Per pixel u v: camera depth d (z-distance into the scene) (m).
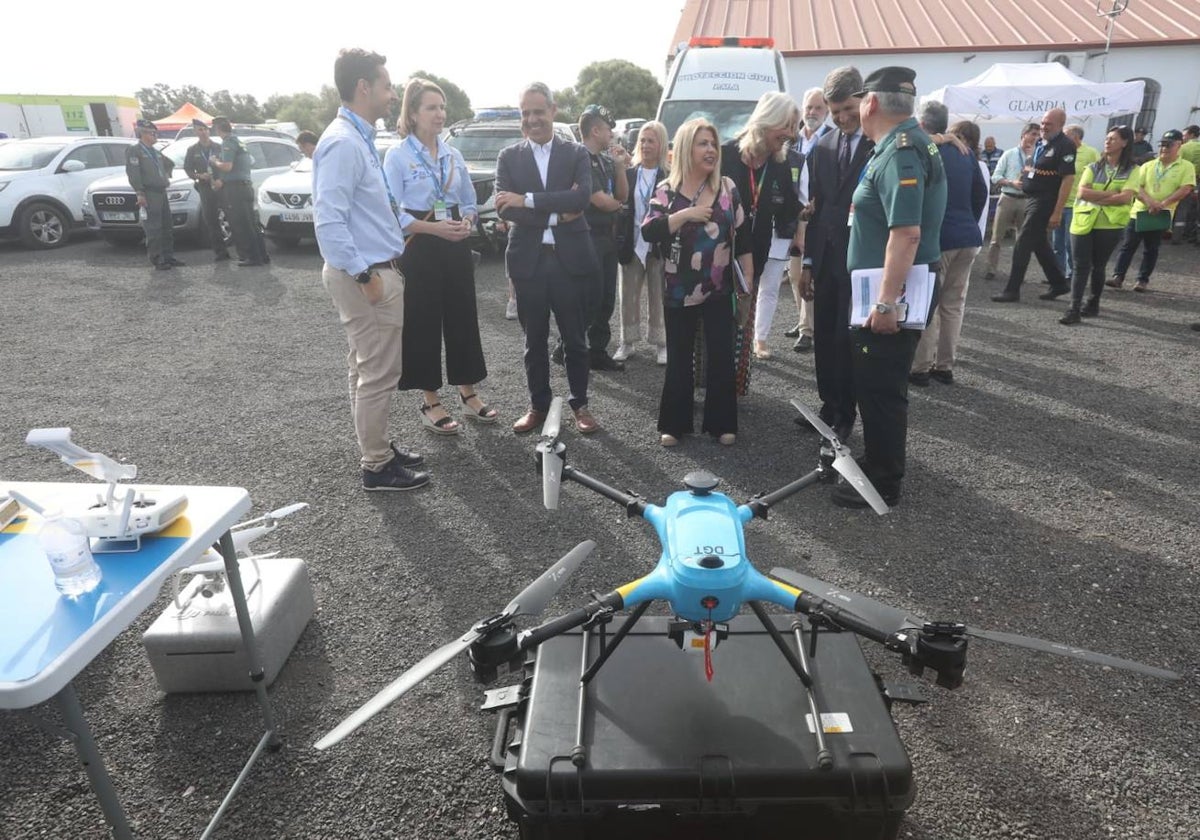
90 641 1.47
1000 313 7.35
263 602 2.57
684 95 7.92
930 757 2.22
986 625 2.82
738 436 4.55
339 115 3.46
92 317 7.42
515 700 1.95
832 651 1.99
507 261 4.31
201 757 2.28
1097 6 15.85
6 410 5.09
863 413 3.56
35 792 2.17
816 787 1.65
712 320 4.15
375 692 2.52
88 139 11.99
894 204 3.12
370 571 3.22
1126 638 2.75
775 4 17.67
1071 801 2.07
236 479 4.09
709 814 1.64
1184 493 3.83
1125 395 5.19
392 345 3.72
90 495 2.00
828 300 4.19
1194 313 7.30
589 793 1.65
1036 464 4.16
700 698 1.84
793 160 4.65
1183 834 1.98
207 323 7.22
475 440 4.55
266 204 10.66
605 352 5.79
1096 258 6.95
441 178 4.14
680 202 3.86
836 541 3.39
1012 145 14.35
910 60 14.68
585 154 4.15
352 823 2.05
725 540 1.58
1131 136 6.43
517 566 3.25
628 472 4.10
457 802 2.11
